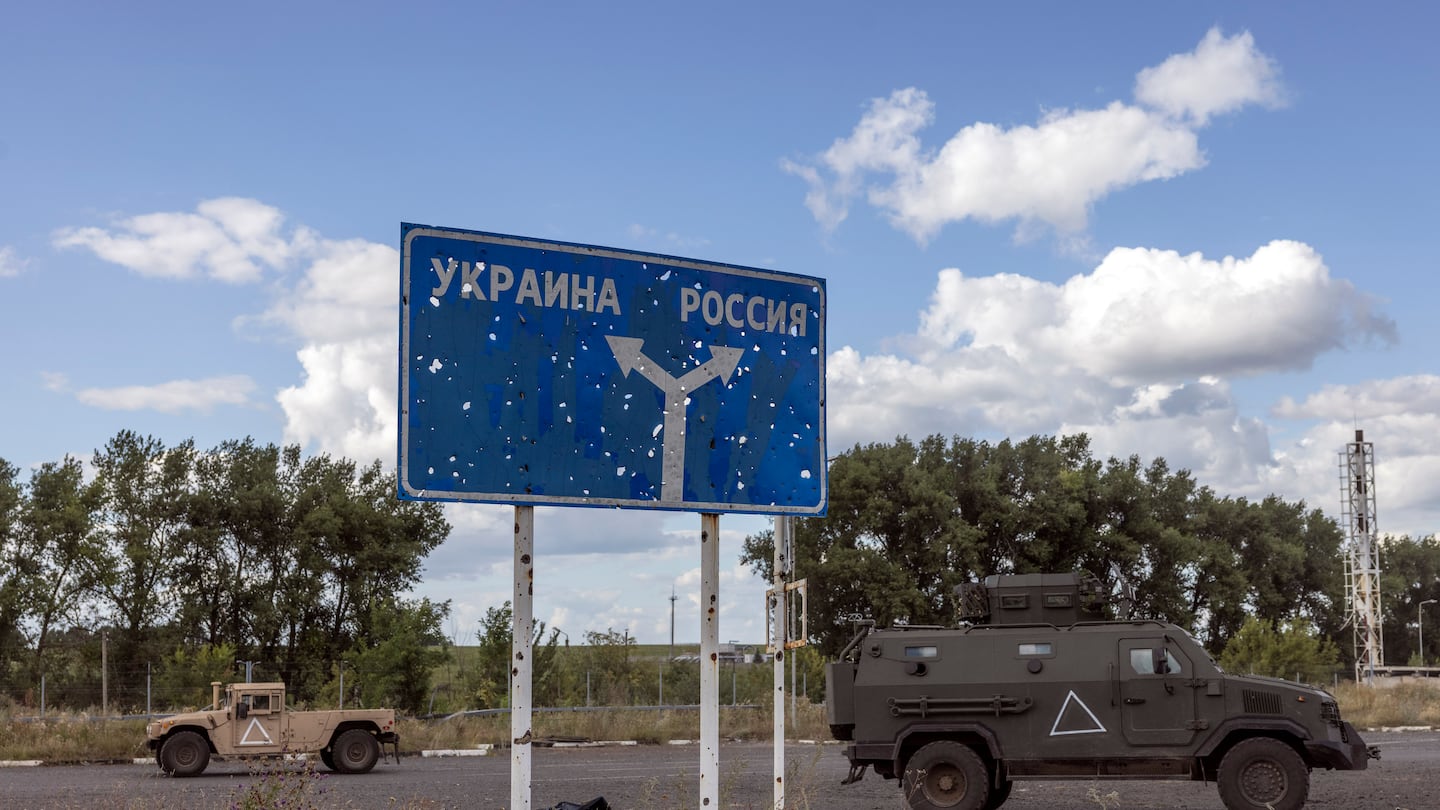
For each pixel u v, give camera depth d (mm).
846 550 70125
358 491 67500
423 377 7465
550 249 7867
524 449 7648
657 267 8164
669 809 12891
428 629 39469
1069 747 14914
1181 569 82688
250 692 23453
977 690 15211
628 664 53281
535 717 35969
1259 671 56969
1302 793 14102
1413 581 116812
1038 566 75500
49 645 58656
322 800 16781
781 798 11586
